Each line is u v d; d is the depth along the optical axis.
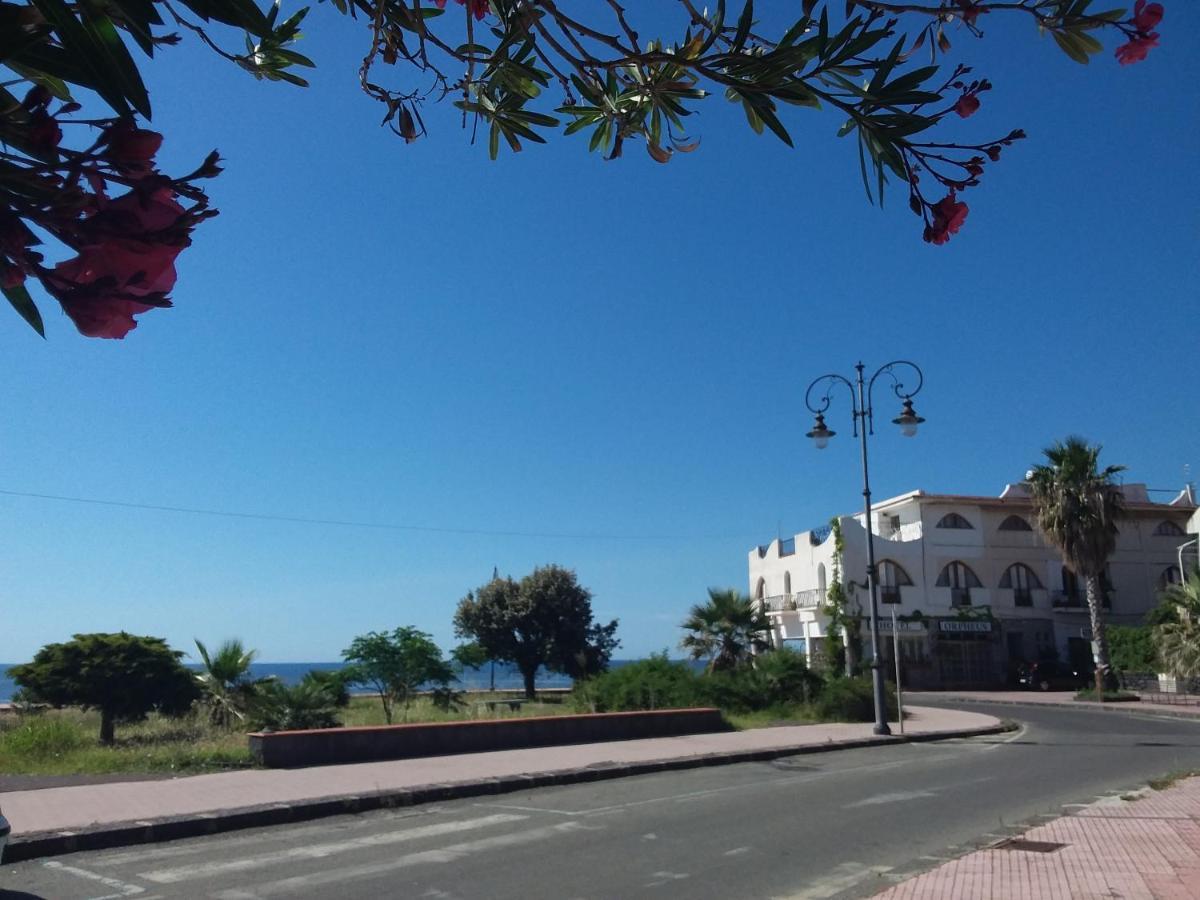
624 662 30.27
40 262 1.24
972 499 48.44
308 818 10.85
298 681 21.25
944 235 2.14
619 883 7.90
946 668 46.75
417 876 8.12
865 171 2.19
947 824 10.54
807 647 47.28
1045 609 48.56
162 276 1.27
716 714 21.58
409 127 2.96
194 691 20.38
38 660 19.38
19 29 1.21
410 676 22.45
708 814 11.20
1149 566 50.00
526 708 27.31
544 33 2.49
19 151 1.20
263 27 1.35
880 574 46.50
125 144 1.23
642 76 2.68
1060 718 28.27
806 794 12.78
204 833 9.94
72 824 9.48
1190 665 32.69
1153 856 8.30
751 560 55.75
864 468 21.98
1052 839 9.21
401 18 2.51
